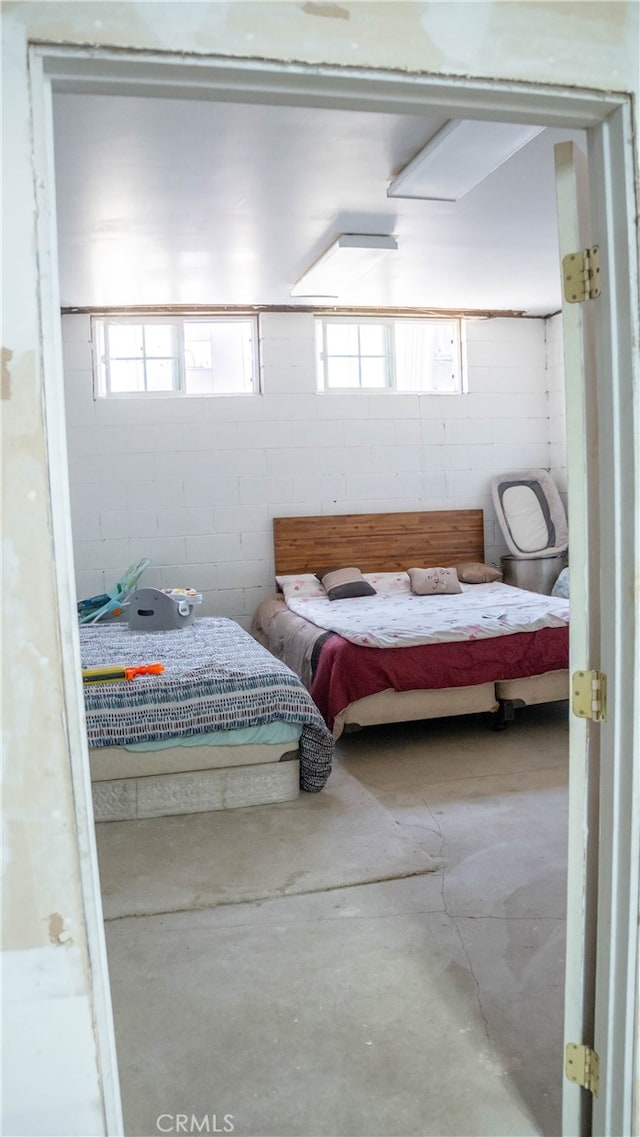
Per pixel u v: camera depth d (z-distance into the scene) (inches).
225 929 101.4
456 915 103.5
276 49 49.7
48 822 49.1
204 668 146.4
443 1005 85.9
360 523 250.8
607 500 60.2
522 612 185.9
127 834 129.3
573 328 61.7
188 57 48.4
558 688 178.4
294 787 141.9
